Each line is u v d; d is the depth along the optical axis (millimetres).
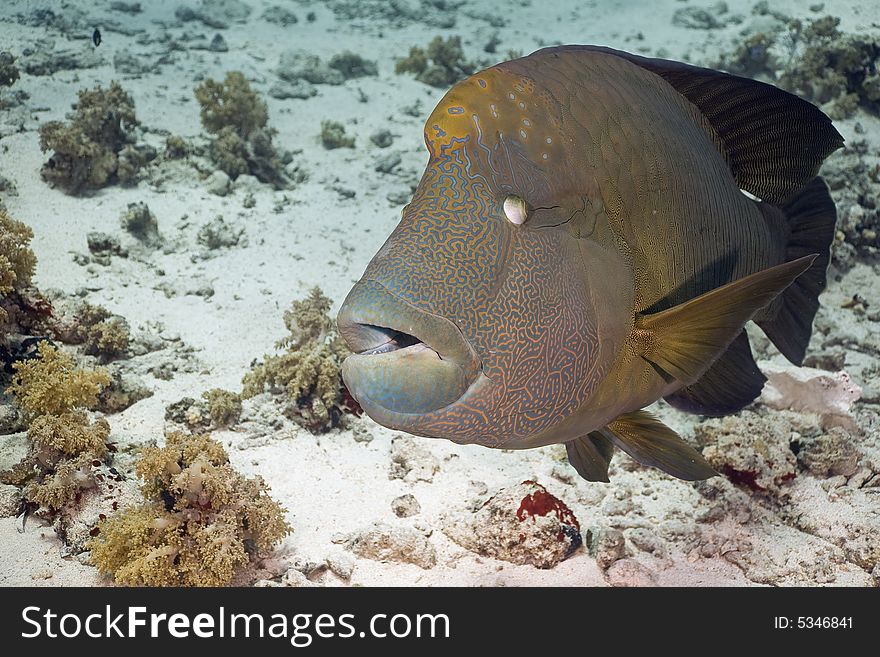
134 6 8797
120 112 5223
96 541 2318
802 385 3291
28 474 2615
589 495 2838
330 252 4770
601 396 1347
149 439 2938
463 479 2898
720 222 1516
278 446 3025
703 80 1527
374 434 3162
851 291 4746
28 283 3467
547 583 2400
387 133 6297
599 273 1263
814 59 7430
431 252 1116
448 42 7828
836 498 2855
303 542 2514
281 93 6934
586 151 1285
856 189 5207
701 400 1655
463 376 1124
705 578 2475
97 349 3469
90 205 4859
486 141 1179
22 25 7719
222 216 4941
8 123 5551
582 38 9539
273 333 3891
